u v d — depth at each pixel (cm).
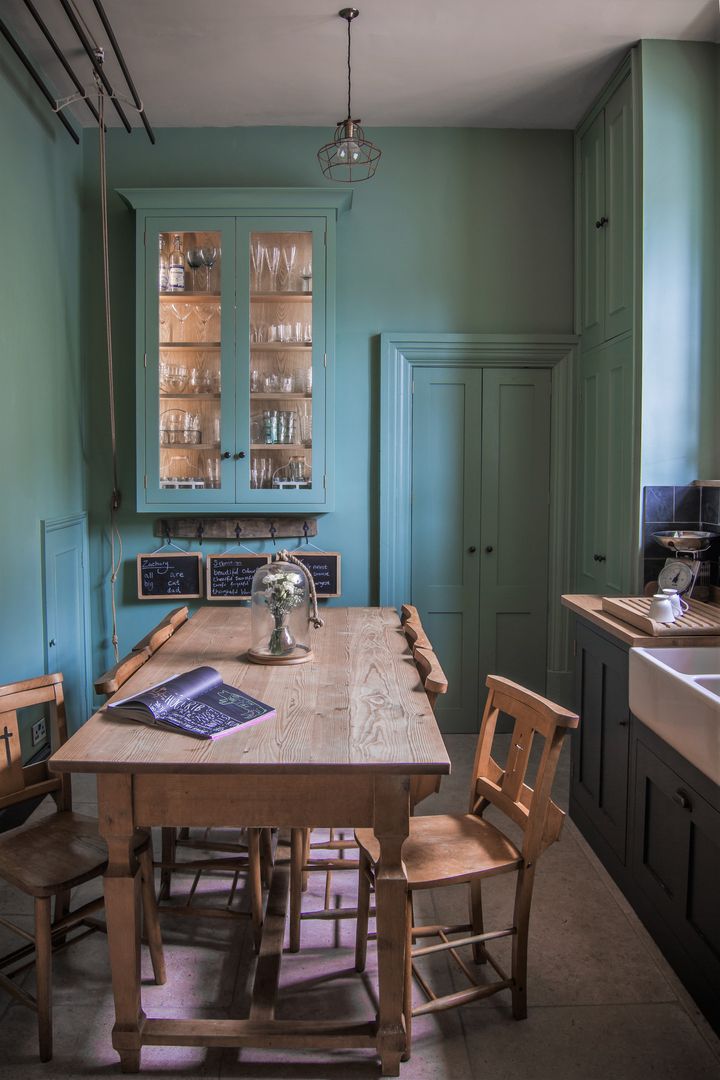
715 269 328
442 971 229
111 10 305
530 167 416
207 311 392
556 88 371
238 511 397
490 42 330
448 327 420
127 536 424
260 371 394
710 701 195
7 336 316
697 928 212
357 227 418
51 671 360
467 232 418
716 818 198
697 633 256
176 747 182
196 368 394
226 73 356
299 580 256
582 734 314
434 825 219
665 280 328
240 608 347
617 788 274
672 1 300
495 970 215
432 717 201
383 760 175
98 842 211
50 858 203
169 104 387
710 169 327
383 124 411
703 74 326
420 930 216
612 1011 212
